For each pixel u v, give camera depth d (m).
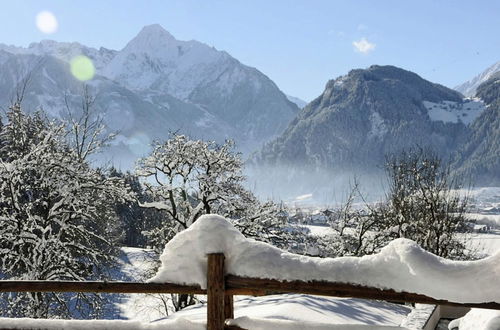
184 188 25.97
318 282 3.24
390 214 27.75
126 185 23.36
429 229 25.59
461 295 3.02
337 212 32.47
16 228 19.91
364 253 28.73
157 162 25.78
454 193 26.70
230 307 3.58
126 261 38.56
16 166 20.41
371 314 11.73
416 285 3.09
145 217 52.03
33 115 30.45
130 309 30.42
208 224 3.44
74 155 23.88
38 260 19.61
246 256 3.41
